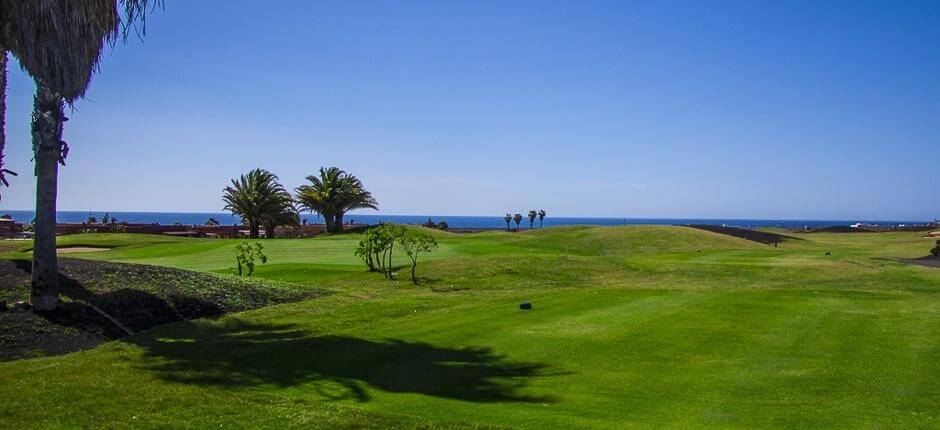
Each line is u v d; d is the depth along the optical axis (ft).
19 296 40.96
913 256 123.85
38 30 36.24
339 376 29.63
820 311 47.34
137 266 51.75
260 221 201.26
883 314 46.14
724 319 44.16
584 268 85.46
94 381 26.66
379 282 74.43
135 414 23.02
